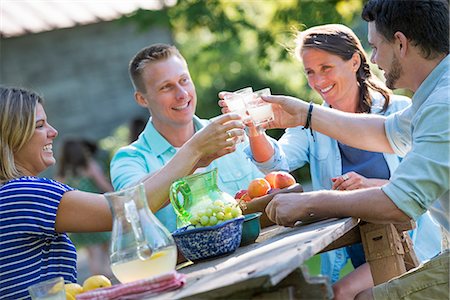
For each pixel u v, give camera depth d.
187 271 3.63
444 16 4.02
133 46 17.73
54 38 17.62
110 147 15.83
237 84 17.14
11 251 3.85
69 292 3.45
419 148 3.86
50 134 4.18
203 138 4.13
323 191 4.06
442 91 3.89
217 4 10.79
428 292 3.97
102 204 3.91
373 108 5.10
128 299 3.13
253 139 4.88
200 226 3.88
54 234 3.93
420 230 4.97
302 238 3.59
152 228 3.37
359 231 4.52
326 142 5.17
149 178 4.19
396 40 4.06
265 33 10.34
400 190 3.84
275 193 4.46
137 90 5.29
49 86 17.67
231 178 5.15
